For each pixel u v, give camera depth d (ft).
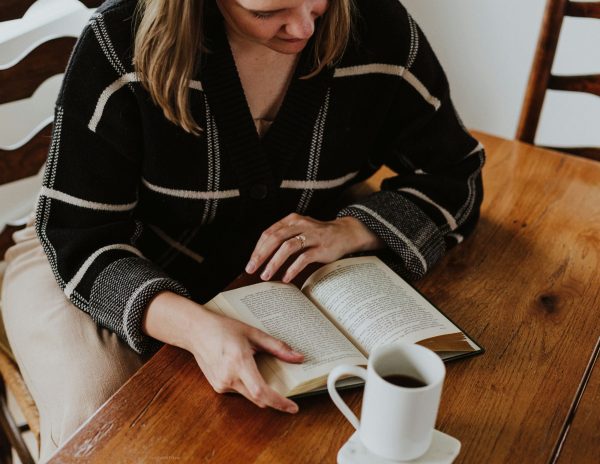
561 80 4.71
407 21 3.74
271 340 2.77
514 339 3.09
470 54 7.57
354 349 2.84
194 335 2.88
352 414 2.42
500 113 7.81
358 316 3.00
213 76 3.34
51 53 4.07
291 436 2.57
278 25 2.92
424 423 2.27
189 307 3.01
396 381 2.36
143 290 3.12
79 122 3.37
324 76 3.53
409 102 3.84
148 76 3.17
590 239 3.84
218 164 3.55
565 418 2.69
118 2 3.30
